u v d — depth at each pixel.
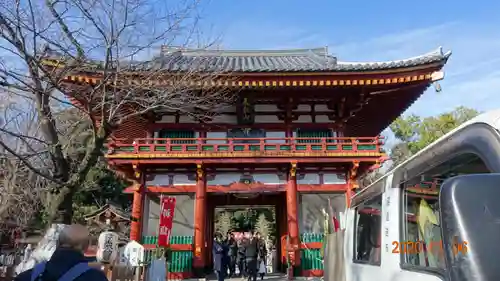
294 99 19.16
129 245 11.69
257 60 25.08
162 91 10.77
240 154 18.05
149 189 18.86
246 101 18.38
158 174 19.17
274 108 19.95
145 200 18.98
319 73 16.98
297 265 17.28
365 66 16.72
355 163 18.06
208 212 22.20
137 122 20.98
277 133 19.73
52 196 8.45
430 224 2.82
